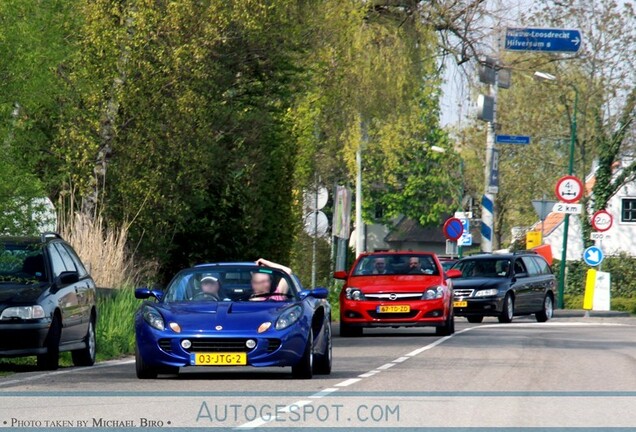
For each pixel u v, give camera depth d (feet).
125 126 182.70
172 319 104.73
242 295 110.93
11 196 130.72
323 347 111.75
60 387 97.71
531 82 384.06
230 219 211.82
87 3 174.50
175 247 205.36
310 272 287.69
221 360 102.89
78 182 177.37
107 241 171.73
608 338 186.39
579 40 251.80
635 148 398.83
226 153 202.80
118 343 143.33
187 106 177.68
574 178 277.64
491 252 278.05
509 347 157.58
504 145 437.17
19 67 128.36
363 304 187.83
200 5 179.32
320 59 229.04
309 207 280.72
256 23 185.68
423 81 263.29
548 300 264.31
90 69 174.09
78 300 123.75
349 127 259.39
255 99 209.46
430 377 109.40
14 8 127.95
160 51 176.14
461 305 241.55
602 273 291.99
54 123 174.19
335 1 230.68
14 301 114.32
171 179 183.83
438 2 257.55
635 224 493.36
